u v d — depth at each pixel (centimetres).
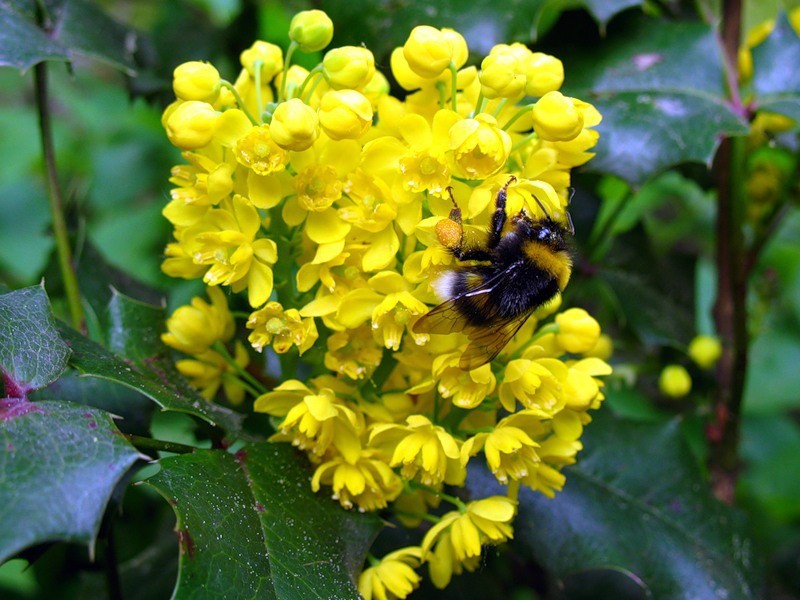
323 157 13
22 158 30
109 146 30
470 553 14
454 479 14
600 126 17
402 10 17
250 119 14
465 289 14
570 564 16
